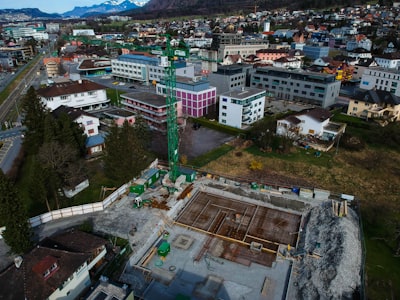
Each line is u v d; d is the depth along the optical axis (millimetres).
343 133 78500
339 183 59406
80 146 65125
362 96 95062
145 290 35625
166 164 66062
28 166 62906
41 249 34000
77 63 196000
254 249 42156
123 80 150375
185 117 91938
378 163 65000
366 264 39594
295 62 157875
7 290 30078
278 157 69625
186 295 35188
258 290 36094
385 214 49219
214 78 114688
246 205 52438
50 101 88875
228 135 82438
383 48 185750
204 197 54625
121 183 56531
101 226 45906
